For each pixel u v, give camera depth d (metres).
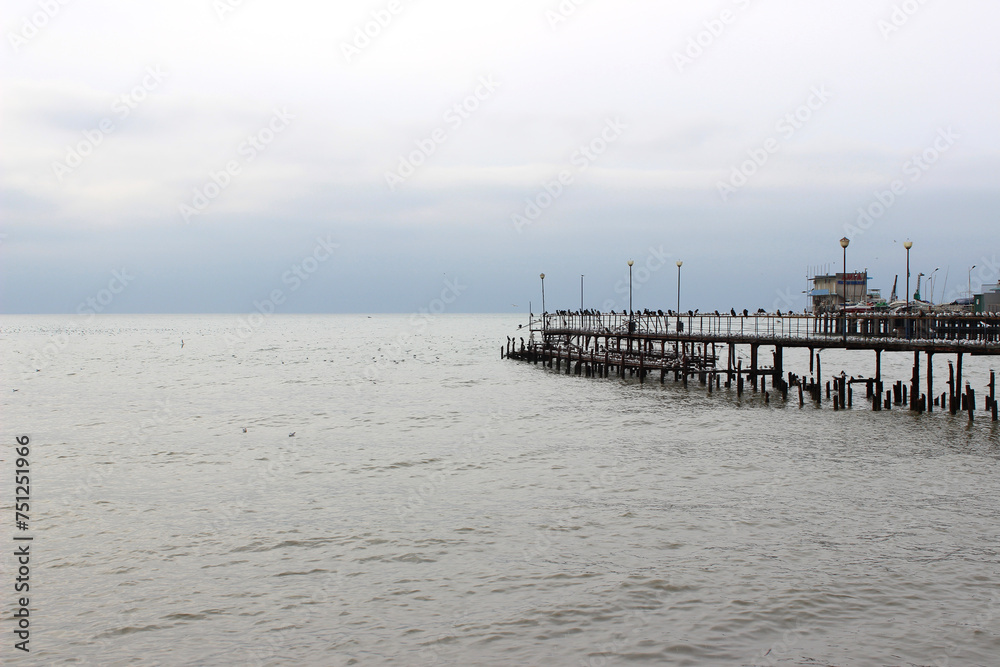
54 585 19.44
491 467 32.31
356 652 15.85
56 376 81.94
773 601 17.86
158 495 28.12
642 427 41.81
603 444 37.00
